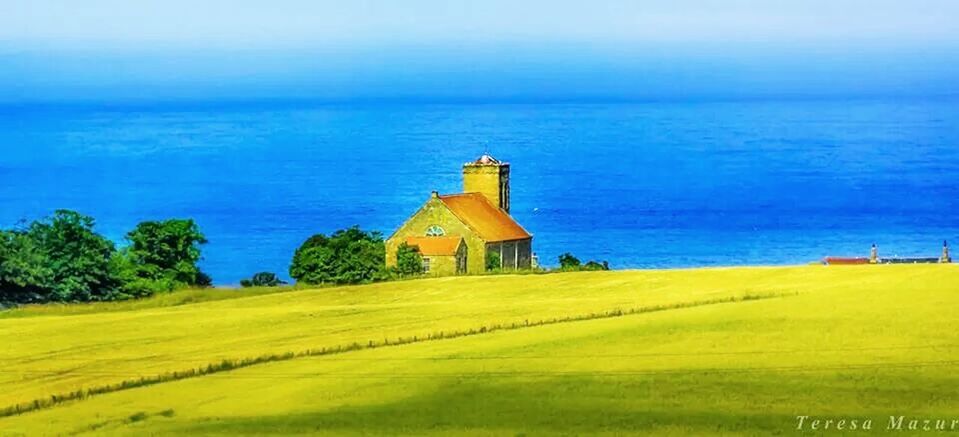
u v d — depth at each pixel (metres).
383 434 156.50
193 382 183.00
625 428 156.38
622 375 178.50
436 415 163.62
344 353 198.38
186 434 157.75
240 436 156.75
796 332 197.62
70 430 160.00
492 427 158.25
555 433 155.12
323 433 157.25
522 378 178.88
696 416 160.12
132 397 175.25
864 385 170.38
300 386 178.62
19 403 171.50
